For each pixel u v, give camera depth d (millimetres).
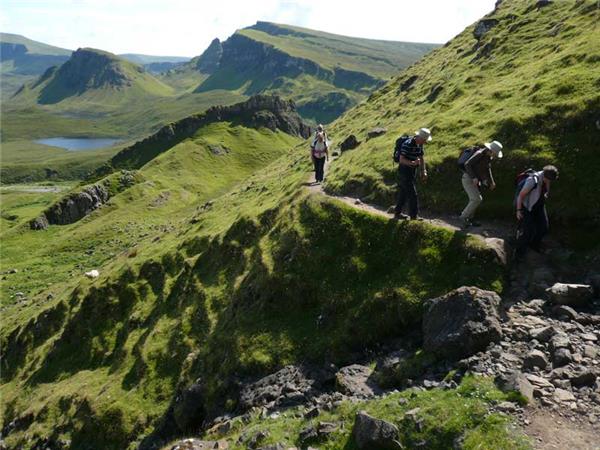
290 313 25031
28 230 139750
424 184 27188
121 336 41188
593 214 20297
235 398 22594
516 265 19578
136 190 140250
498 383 13586
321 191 33219
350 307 22422
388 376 17016
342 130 71062
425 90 57281
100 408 31016
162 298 40500
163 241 56219
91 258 98750
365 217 25703
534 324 16156
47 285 85938
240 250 36156
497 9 69625
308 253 26484
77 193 149625
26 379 45656
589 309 16438
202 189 150000
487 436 11969
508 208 22922
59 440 31984
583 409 12211
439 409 13289
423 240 22094
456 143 28250
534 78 31438
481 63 48688
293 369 21453
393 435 13000
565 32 39781
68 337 45000
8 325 60531
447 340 16109
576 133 23203
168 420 26219
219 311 32438
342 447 13945
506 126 26203
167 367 31531
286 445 14914
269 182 58719
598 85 24828
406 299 20188
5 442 36375
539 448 11289
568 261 19125
